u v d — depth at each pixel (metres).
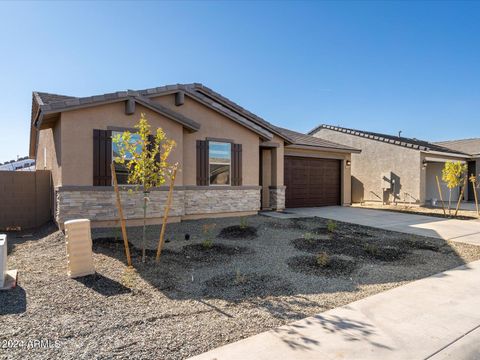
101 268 6.05
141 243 7.95
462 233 10.38
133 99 9.59
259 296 4.92
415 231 10.63
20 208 11.43
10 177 11.33
